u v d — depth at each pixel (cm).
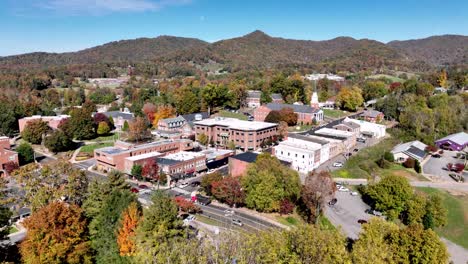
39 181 6762
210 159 10062
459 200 7881
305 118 14375
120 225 4675
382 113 15475
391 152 10581
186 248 3173
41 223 4406
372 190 7325
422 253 4541
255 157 9062
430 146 11319
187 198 7725
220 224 6406
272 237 3697
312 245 3488
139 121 12925
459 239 6725
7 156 9931
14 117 14112
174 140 11406
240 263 2922
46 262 4316
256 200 6831
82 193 6494
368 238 4481
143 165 9200
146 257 3219
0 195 6888
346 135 11625
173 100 17112
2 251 4634
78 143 12812
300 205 7150
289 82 18188
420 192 8181
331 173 9344
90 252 4753
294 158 9681
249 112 16675
